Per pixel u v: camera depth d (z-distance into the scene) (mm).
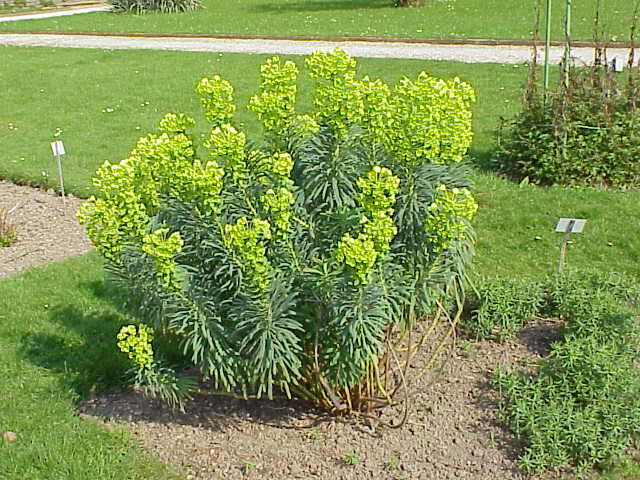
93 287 5695
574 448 3752
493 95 10961
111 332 5055
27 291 5629
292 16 21656
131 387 4512
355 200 3795
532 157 7359
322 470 3764
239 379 3818
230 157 3631
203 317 3648
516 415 3881
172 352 4605
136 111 11516
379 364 4176
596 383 4031
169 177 3672
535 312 4914
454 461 3787
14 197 8039
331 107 3672
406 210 3740
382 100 3727
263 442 3982
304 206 3809
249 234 3371
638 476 3668
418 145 3660
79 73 14586
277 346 3607
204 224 3654
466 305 4969
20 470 3801
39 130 10711
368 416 4113
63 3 30703
